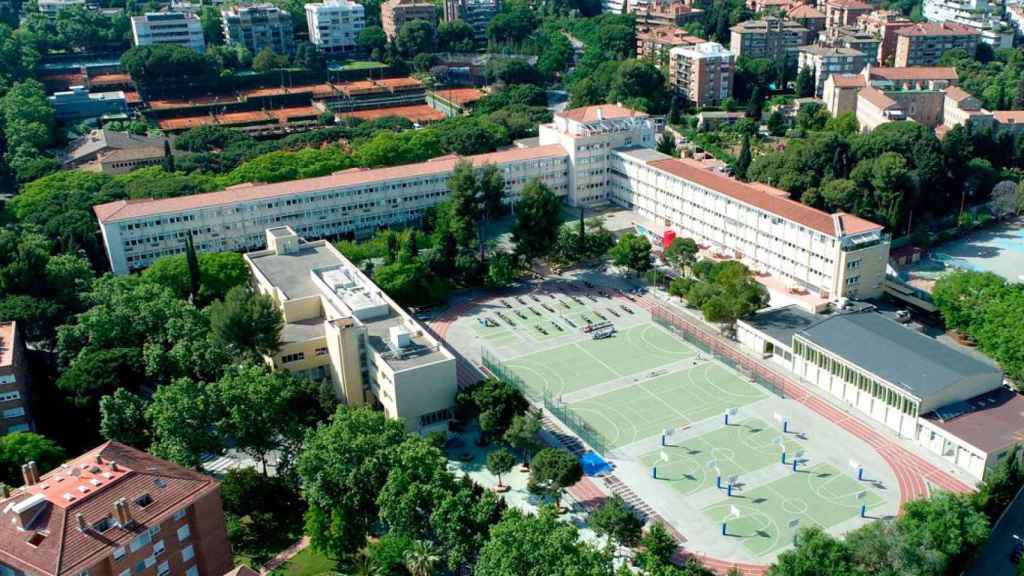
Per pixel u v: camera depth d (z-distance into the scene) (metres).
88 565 144.62
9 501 155.25
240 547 183.75
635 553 176.12
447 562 164.75
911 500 187.75
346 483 175.25
